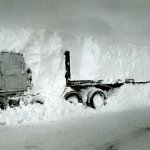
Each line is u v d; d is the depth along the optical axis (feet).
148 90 51.29
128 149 23.89
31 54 46.88
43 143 26.11
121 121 34.94
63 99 42.47
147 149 23.71
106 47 54.29
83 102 44.52
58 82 44.50
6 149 24.66
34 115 38.29
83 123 34.73
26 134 29.68
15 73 40.83
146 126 31.76
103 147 24.54
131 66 54.08
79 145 25.22
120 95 48.49
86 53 50.80
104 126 32.40
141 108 45.65
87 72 48.70
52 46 49.26
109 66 51.49
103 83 48.70
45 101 41.29
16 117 37.09
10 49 45.91
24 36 49.39
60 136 28.43
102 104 45.29
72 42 51.24
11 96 40.14
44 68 45.88
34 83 43.68
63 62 47.09
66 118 38.78
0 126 34.35
